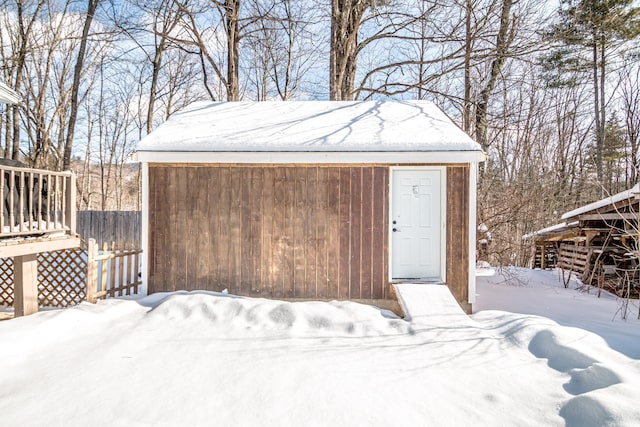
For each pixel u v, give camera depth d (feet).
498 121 44.27
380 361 11.63
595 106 51.70
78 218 44.86
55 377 10.26
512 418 8.47
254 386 9.94
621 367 10.21
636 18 36.29
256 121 23.08
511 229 40.01
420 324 14.70
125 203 90.68
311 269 19.24
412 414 8.64
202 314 16.08
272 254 19.35
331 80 41.55
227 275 19.43
